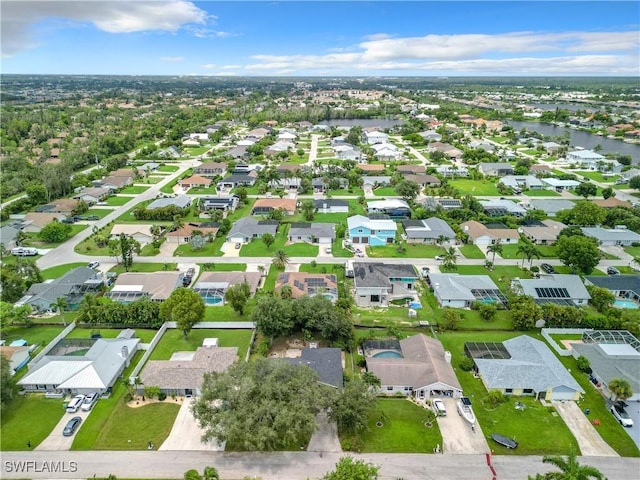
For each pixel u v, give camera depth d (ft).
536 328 283.38
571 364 247.09
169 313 265.95
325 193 574.97
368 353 248.52
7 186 547.90
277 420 172.35
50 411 207.82
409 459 183.21
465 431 198.59
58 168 542.98
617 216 456.04
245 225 425.28
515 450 188.55
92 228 445.78
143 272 349.82
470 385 228.22
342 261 371.97
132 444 189.57
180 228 412.16
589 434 197.77
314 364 226.58
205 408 184.65
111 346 243.81
